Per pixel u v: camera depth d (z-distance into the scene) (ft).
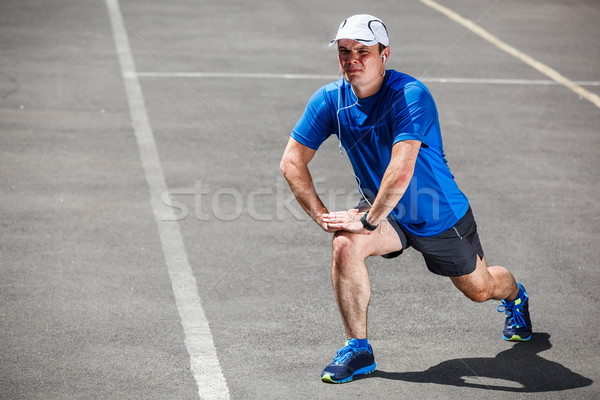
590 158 53.01
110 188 45.75
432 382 27.94
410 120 26.27
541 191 47.09
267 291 34.76
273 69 73.00
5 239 38.86
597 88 70.03
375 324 32.07
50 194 44.68
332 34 87.25
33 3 96.37
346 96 27.73
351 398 26.89
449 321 32.50
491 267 30.09
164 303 33.35
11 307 32.50
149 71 70.90
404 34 87.86
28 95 62.80
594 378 28.32
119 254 37.78
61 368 28.30
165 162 50.06
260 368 28.71
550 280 36.11
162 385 27.43
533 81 71.72
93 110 59.98
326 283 35.68
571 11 104.12
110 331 30.94
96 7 96.12
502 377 28.32
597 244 40.09
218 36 84.48
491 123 59.72
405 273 36.83
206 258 37.76
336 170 49.96
